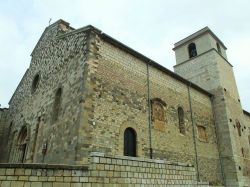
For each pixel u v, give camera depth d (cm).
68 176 829
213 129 2348
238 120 2616
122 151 1361
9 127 2241
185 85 2166
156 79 1838
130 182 980
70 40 1652
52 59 1853
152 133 1611
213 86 2588
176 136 1812
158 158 1578
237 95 2831
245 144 2562
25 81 2289
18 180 746
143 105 1631
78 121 1228
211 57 2745
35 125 1719
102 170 912
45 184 780
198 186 1266
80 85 1332
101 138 1278
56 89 1600
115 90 1466
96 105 1320
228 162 2222
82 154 1161
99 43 1484
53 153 1348
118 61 1566
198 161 1941
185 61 2989
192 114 2103
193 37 3019
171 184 1133
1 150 2216
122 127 1423
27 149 1700
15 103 2328
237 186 2106
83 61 1400
